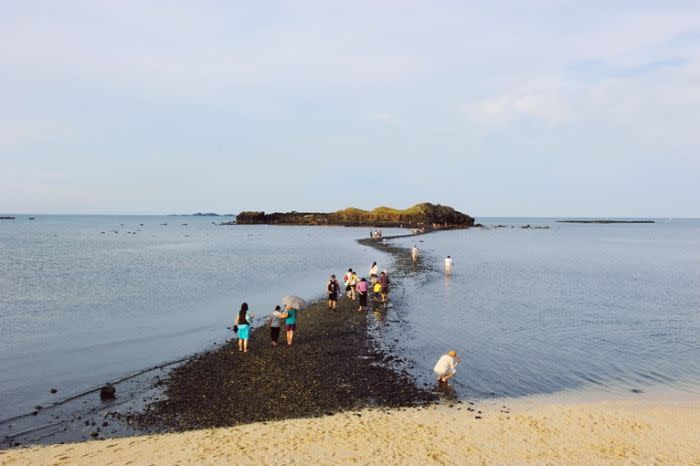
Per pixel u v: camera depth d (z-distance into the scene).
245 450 10.19
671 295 31.84
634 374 15.79
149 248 73.56
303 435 11.00
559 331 21.42
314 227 172.00
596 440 10.96
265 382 14.60
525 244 88.25
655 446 10.70
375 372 15.59
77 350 18.14
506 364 16.66
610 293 32.44
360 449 10.30
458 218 178.00
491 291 32.28
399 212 177.00
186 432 11.21
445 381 14.67
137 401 13.17
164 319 23.58
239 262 51.47
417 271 42.53
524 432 11.35
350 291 29.81
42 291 31.48
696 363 17.02
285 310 18.86
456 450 10.34
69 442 10.70
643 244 95.38
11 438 10.94
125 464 9.54
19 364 16.44
